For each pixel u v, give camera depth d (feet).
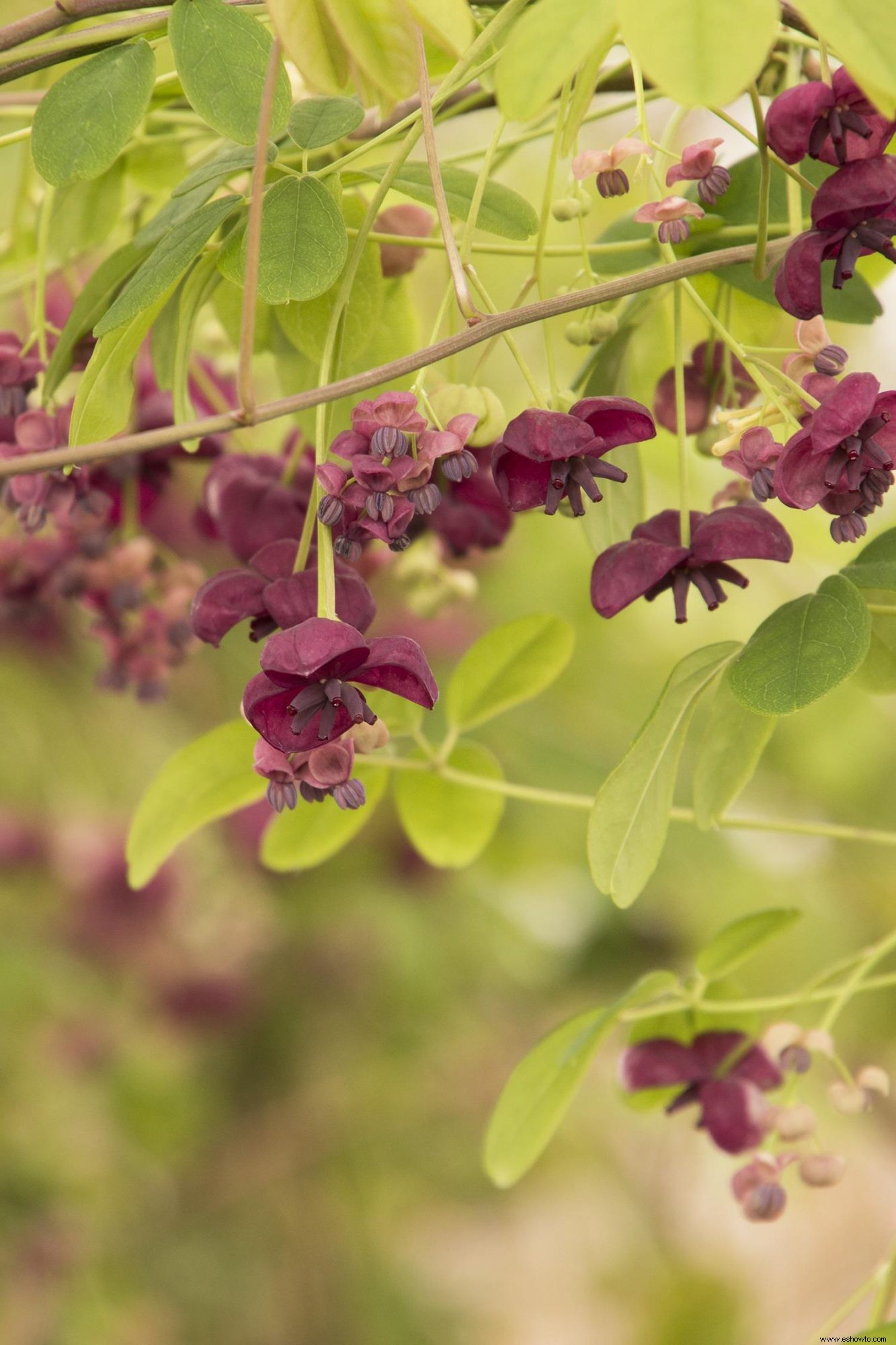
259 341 3.04
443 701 5.80
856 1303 3.00
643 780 2.80
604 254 2.99
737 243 2.92
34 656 5.99
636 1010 3.04
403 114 2.97
